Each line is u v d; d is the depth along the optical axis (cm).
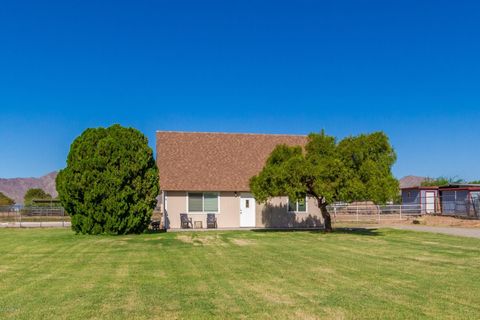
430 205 4972
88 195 2847
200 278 1375
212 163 3753
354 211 4884
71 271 1530
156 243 2391
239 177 3672
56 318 936
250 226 3634
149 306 1030
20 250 2128
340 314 954
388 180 2711
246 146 3972
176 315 954
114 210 2852
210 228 3512
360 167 2738
